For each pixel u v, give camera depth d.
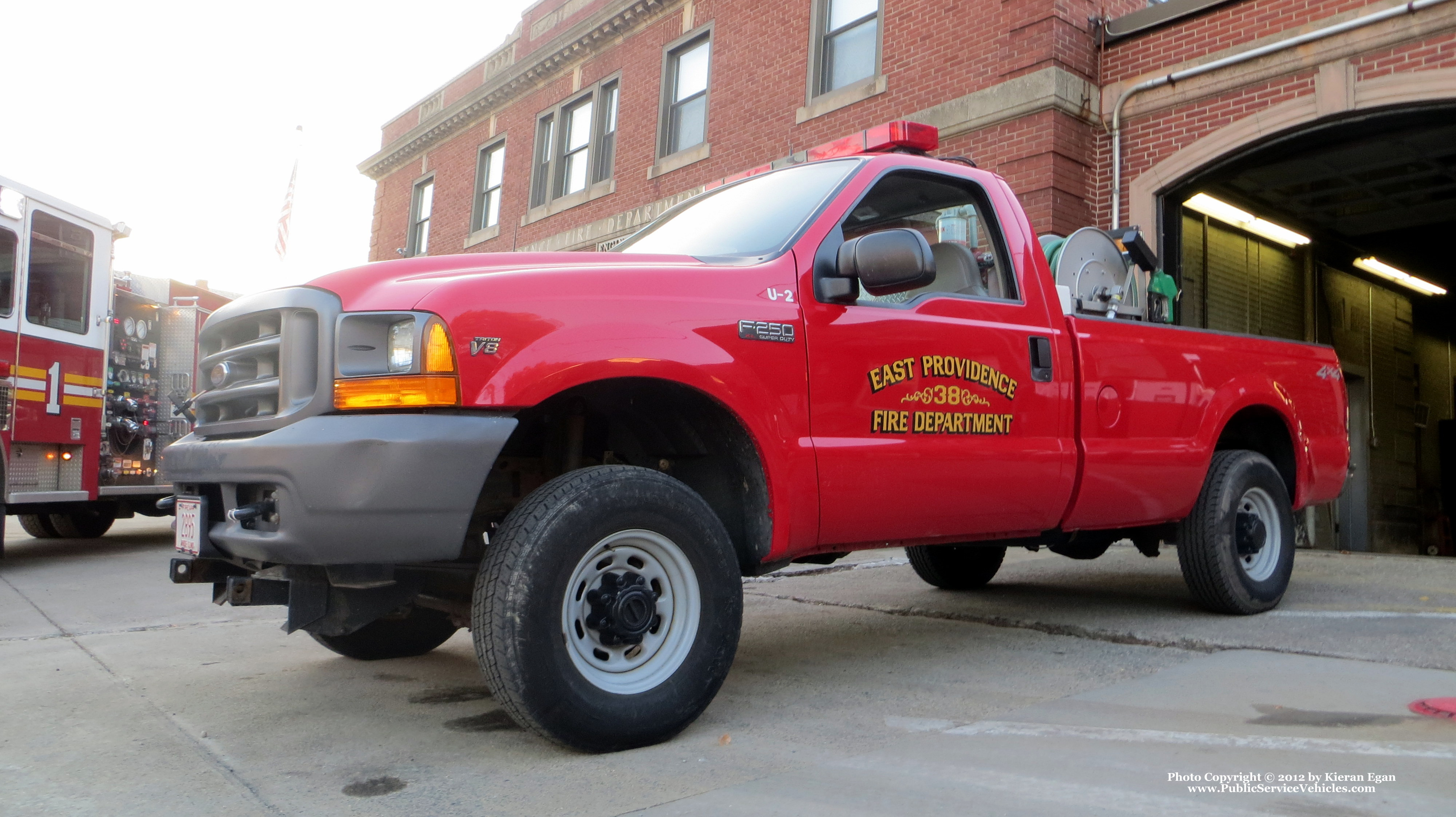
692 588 3.14
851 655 4.39
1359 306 16.08
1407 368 17.81
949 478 3.82
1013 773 2.74
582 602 2.97
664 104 15.43
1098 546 5.39
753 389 3.31
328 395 2.87
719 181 14.10
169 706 3.63
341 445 2.73
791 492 3.38
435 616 4.41
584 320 3.04
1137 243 5.46
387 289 2.97
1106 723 3.22
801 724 3.30
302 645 4.78
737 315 3.33
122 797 2.66
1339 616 4.97
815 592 6.25
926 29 11.25
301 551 2.78
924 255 3.33
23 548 9.98
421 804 2.57
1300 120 8.98
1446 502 18.56
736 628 3.22
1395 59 8.48
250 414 3.22
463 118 20.72
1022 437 4.12
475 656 4.52
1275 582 5.20
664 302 3.21
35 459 8.54
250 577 3.08
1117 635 4.64
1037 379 4.19
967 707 3.48
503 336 2.90
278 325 3.14
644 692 3.02
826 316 3.58
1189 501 4.88
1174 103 9.83
